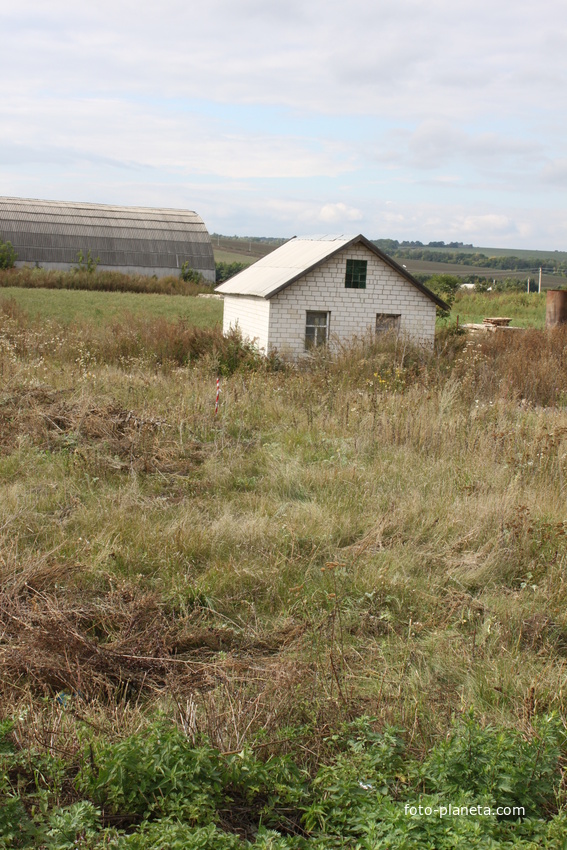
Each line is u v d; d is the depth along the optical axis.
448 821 3.69
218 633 5.89
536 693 5.01
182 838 3.58
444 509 8.40
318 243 23.52
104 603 6.16
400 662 5.54
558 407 16.47
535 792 4.07
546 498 8.94
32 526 7.68
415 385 14.94
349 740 4.47
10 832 3.66
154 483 9.51
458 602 6.45
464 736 4.33
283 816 4.00
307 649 5.69
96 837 3.68
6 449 10.28
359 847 3.59
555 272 114.69
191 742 4.30
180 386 14.96
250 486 9.50
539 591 6.72
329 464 10.27
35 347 19.38
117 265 62.00
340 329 22.11
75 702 4.84
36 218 61.88
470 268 114.62
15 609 5.84
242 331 24.02
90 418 11.54
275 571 6.83
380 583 6.72
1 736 4.27
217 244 146.00
